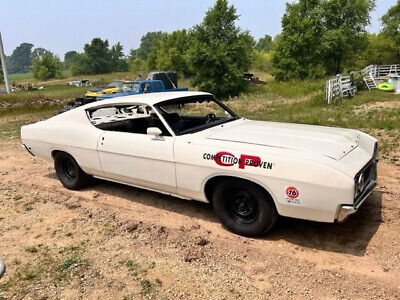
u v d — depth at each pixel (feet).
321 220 10.99
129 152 14.64
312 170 10.58
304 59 128.16
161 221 14.29
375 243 11.78
